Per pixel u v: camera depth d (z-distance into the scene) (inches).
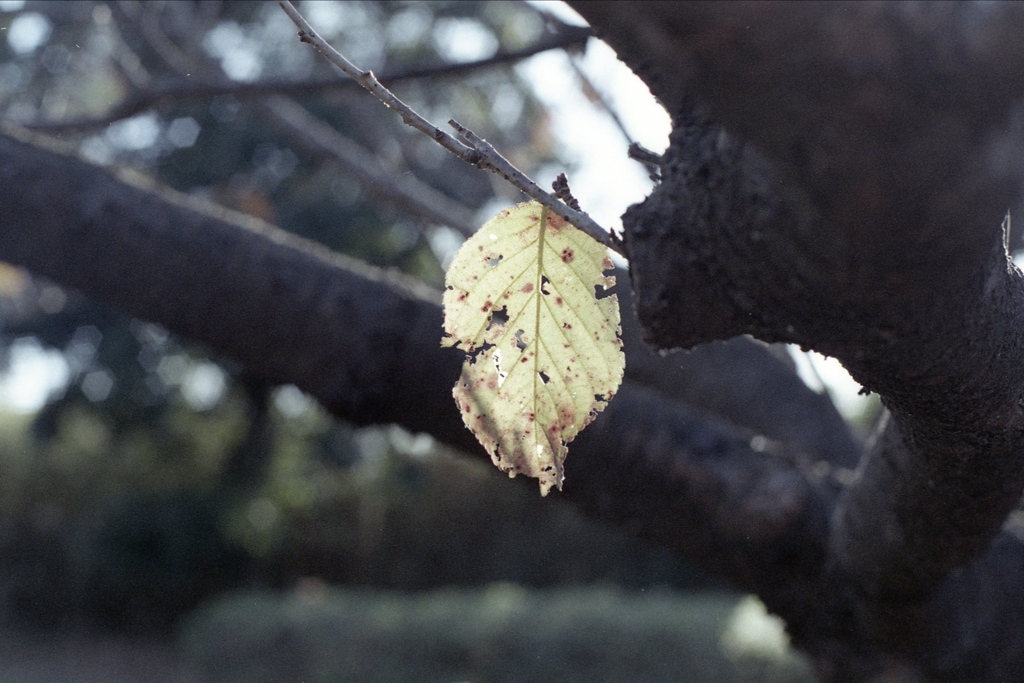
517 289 22.2
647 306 20.3
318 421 309.0
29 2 72.2
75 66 89.3
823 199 18.0
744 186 18.9
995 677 30.2
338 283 32.0
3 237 31.4
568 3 17.9
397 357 31.5
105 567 287.1
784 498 31.2
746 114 17.5
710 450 32.1
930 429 23.4
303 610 219.0
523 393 22.5
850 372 22.2
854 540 29.6
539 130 77.8
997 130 17.4
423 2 109.3
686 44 17.2
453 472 295.6
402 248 266.1
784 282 19.4
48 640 273.3
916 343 20.3
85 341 311.4
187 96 51.6
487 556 289.7
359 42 121.3
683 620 167.6
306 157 267.9
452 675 182.2
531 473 22.6
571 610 183.6
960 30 16.9
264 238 32.4
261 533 291.9
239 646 214.1
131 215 31.5
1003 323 20.8
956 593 29.9
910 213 18.0
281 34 164.7
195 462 303.1
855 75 17.0
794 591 31.6
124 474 302.2
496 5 108.7
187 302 31.7
